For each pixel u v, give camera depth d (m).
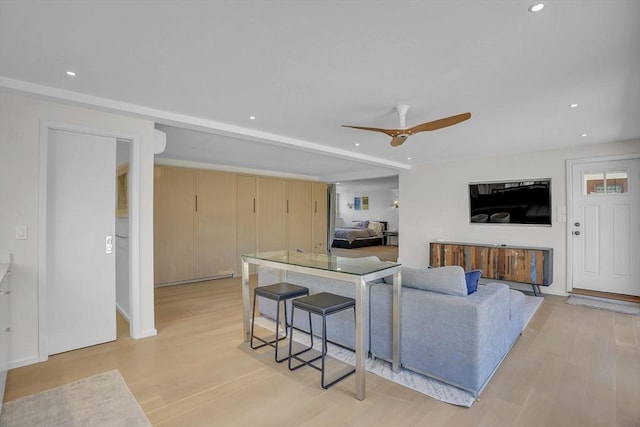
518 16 1.72
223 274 6.48
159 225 5.69
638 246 4.46
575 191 4.90
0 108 2.57
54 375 2.51
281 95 2.85
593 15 1.70
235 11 1.67
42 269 2.74
